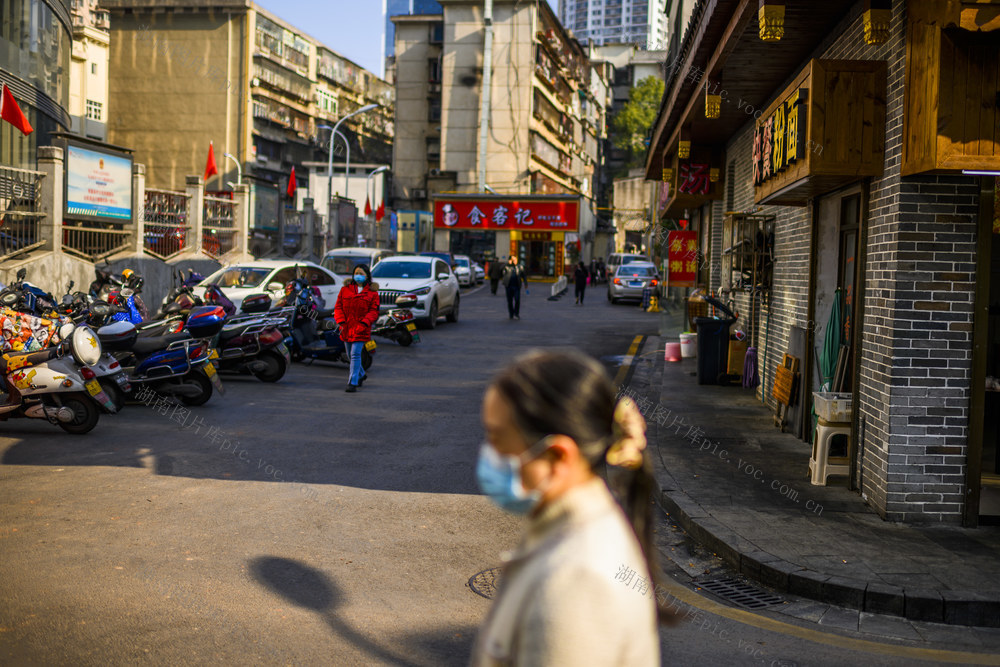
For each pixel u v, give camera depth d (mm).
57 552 5191
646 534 1454
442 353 16328
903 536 5840
